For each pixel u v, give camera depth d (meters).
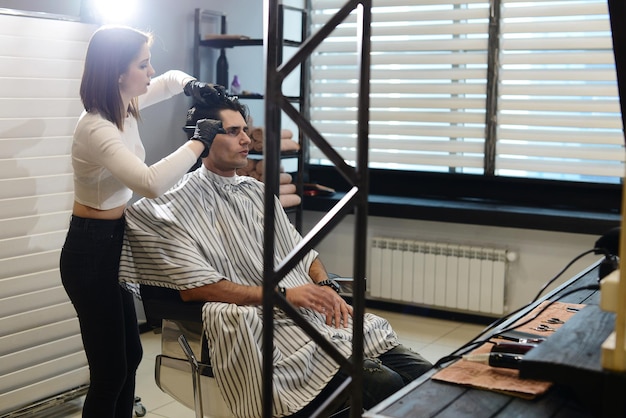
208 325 2.15
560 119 4.14
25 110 2.74
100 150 2.19
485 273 4.15
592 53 4.05
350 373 1.30
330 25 1.23
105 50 2.21
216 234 2.41
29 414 2.94
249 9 4.57
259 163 3.90
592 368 1.19
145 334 4.04
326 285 2.49
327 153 1.26
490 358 1.50
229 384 2.15
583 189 4.21
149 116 3.96
